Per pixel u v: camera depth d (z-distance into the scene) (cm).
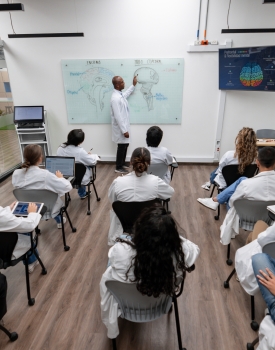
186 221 299
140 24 407
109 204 341
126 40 418
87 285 209
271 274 117
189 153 483
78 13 407
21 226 160
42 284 210
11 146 472
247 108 441
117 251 120
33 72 446
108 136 482
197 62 422
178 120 461
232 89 417
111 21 409
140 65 430
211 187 387
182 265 118
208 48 409
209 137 469
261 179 190
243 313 184
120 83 415
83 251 250
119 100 415
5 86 456
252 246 157
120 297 132
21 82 454
